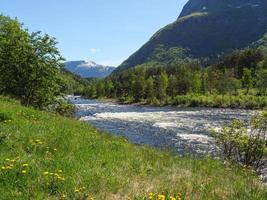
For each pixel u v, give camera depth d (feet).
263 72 405.18
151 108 340.39
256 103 324.80
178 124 176.45
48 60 106.73
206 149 97.76
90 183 28.30
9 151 33.30
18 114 53.26
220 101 350.64
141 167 35.47
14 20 108.47
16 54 102.94
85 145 40.86
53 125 50.29
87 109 317.42
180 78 464.65
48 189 26.25
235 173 39.58
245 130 52.06
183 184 31.04
